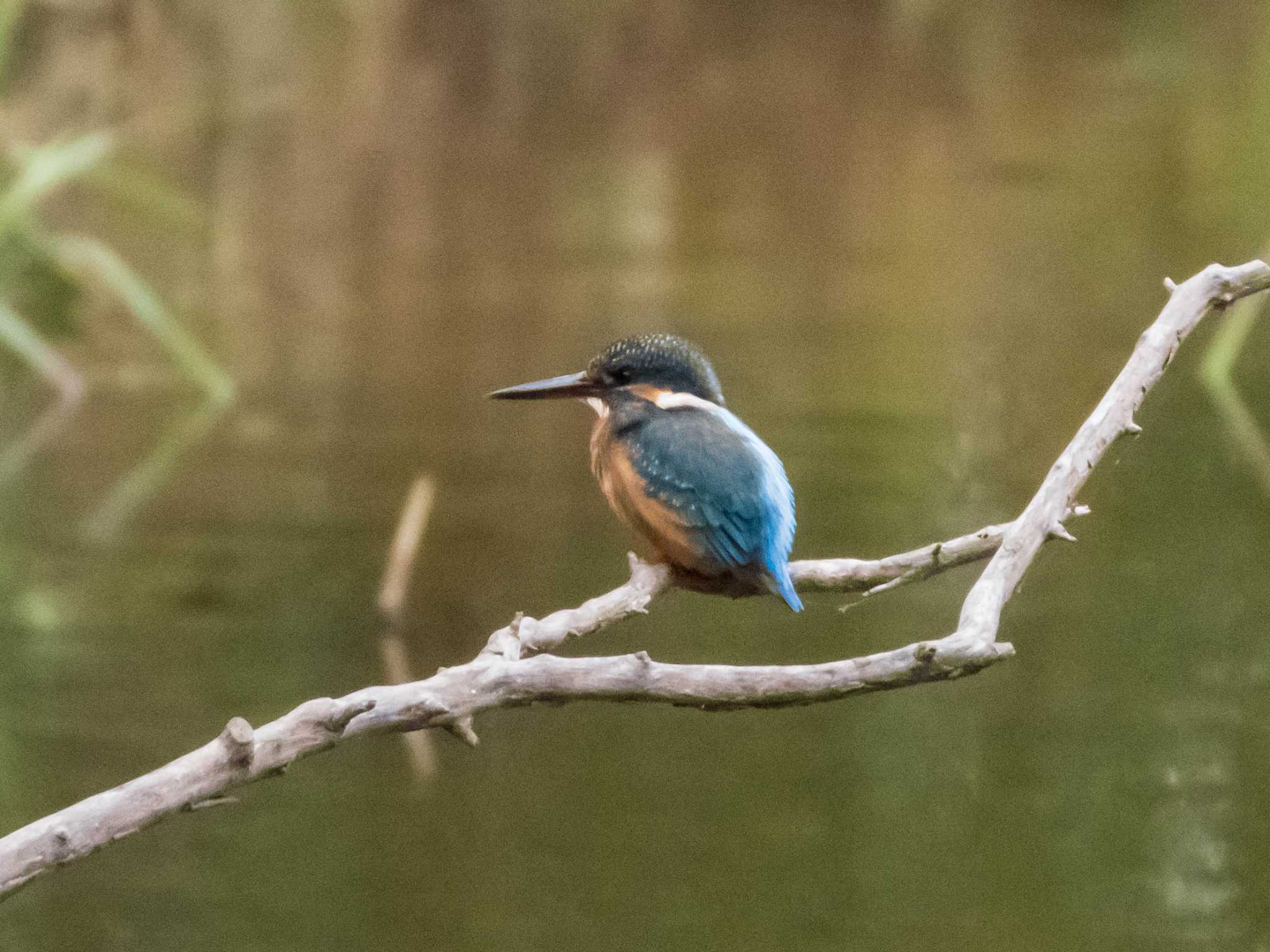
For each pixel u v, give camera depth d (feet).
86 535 39.91
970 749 29.43
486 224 73.77
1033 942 23.50
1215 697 31.07
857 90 101.86
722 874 25.18
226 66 81.41
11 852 11.79
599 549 39.09
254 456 46.37
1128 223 74.23
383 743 30.78
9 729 29.19
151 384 54.03
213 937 23.32
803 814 27.25
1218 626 34.35
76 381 54.29
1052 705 31.01
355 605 35.40
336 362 55.62
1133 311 60.95
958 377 52.54
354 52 88.58
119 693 30.73
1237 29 118.62
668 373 22.41
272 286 64.49
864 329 59.00
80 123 71.56
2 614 34.58
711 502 20.22
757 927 23.81
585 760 29.78
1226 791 27.37
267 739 12.45
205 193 74.54
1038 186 81.41
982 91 102.27
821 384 52.08
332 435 48.42
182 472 44.98
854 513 40.22
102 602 35.55
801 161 86.07
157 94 77.71
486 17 96.22
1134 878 24.94
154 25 78.43
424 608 35.09
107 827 12.07
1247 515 41.39
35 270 54.90
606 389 22.57
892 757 29.37
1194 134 91.04
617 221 74.23
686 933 23.40
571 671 13.50
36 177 54.44
